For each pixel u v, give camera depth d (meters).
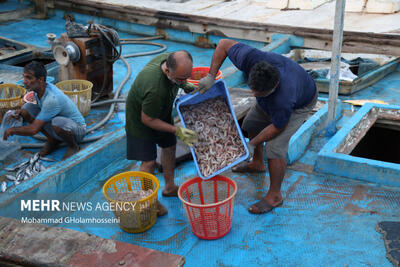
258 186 3.84
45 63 7.73
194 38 9.09
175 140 3.53
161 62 2.94
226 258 2.98
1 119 5.05
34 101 4.99
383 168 3.69
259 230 3.26
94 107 5.89
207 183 3.71
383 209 3.42
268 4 9.80
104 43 5.79
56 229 2.38
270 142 3.29
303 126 4.61
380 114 5.06
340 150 4.19
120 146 4.46
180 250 3.08
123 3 10.33
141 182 3.48
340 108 5.27
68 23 5.65
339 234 3.17
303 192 3.72
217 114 3.40
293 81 2.95
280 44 7.66
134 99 3.03
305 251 3.01
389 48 7.03
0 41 8.19
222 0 10.70
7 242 2.28
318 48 7.77
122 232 3.31
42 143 4.79
